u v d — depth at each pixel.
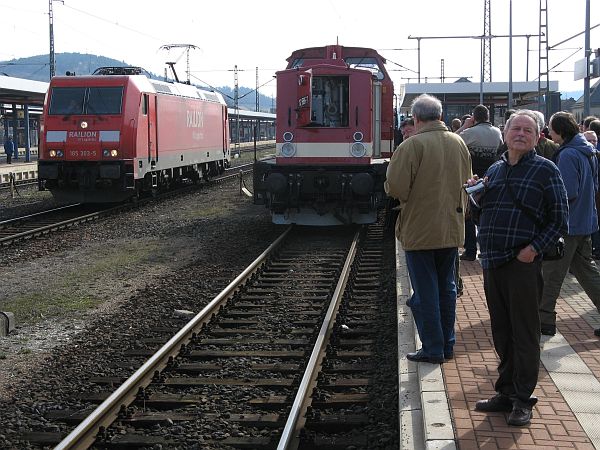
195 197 24.03
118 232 16.66
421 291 6.31
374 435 5.66
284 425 5.91
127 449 5.60
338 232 16.22
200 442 5.61
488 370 6.14
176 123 23.70
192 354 7.69
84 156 19.80
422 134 6.24
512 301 4.95
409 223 6.23
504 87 34.09
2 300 10.38
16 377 7.22
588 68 20.09
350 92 14.93
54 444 5.70
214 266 12.47
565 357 6.48
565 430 4.89
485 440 4.73
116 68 21.69
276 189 14.77
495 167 5.15
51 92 20.17
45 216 19.23
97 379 7.05
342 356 7.55
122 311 9.58
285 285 10.88
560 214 4.83
